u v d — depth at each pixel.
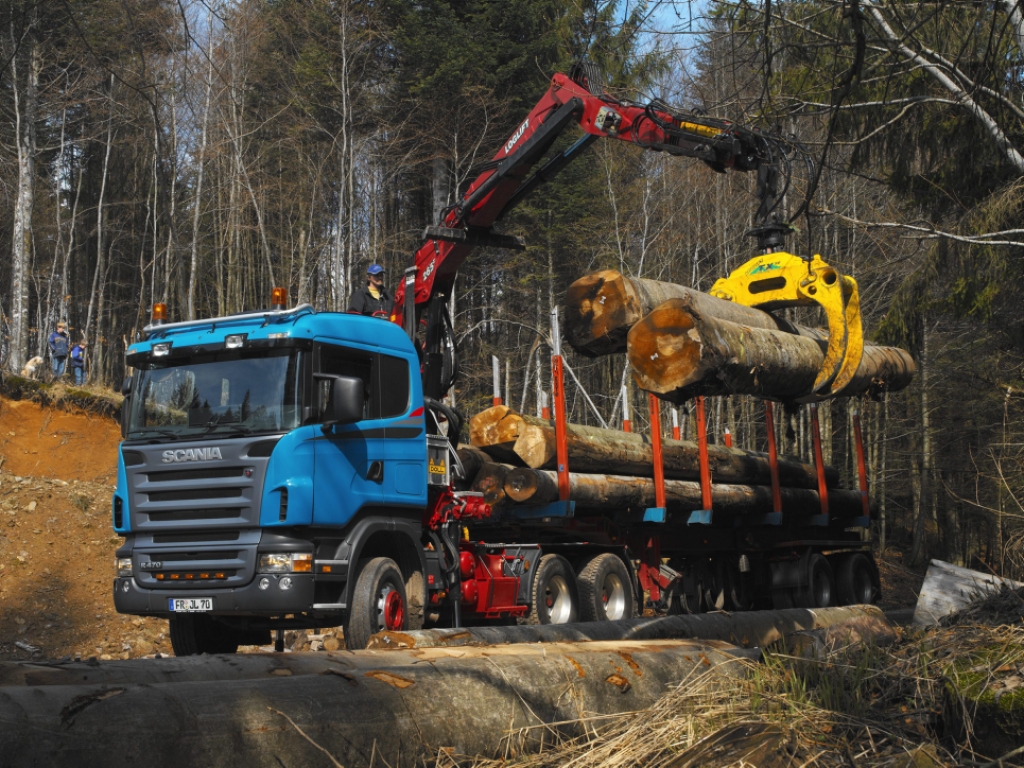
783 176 9.34
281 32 27.23
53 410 16.97
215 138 28.53
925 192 13.93
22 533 12.68
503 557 10.02
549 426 10.58
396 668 4.46
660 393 7.38
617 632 7.05
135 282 39.88
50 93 28.33
